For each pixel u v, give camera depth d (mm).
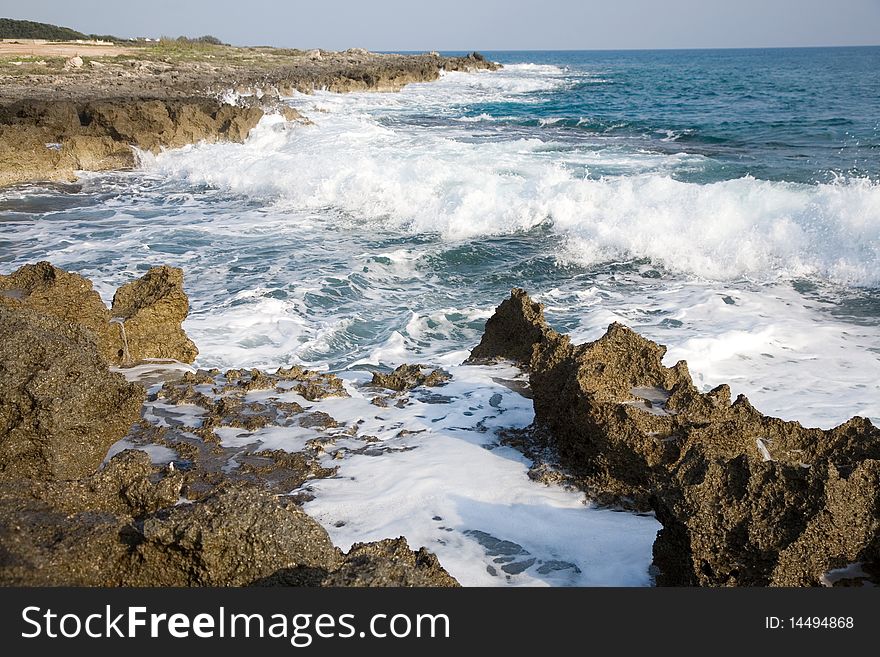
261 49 105688
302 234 15805
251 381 7324
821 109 37625
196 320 10562
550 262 13625
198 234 15852
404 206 17062
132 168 24125
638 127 31594
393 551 3777
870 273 11836
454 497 5273
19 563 3334
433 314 10953
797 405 7406
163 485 4160
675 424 5480
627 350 6227
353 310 11234
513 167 19719
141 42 101625
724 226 13672
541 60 164500
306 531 3615
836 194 13602
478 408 7020
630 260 13617
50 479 5016
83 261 13719
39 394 5012
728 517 4152
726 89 55000
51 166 22188
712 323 10148
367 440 6246
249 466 5652
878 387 7867
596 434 5551
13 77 46125
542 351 6398
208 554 3453
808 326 9883
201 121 27969
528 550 4664
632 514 5215
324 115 37094
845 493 4055
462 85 65875
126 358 7945
